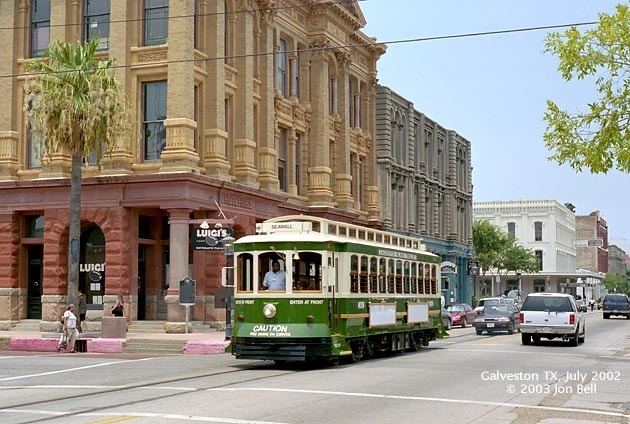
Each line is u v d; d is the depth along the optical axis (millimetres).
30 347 32781
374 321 25656
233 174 41656
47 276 38344
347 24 52531
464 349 30969
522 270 96375
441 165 71938
